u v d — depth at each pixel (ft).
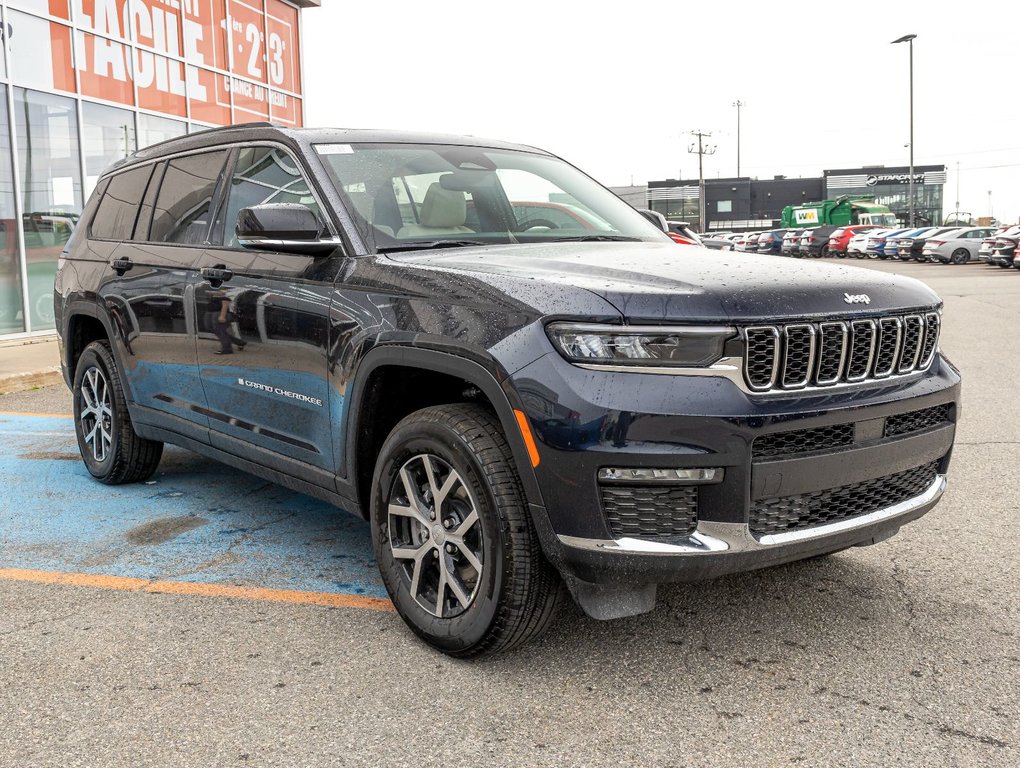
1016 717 8.84
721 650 10.33
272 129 13.30
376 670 9.92
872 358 9.58
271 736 8.61
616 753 8.30
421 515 10.30
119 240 16.58
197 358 13.87
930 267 115.44
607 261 10.36
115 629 11.03
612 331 8.66
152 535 14.58
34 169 39.34
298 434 12.02
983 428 21.52
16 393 28.81
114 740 8.55
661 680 9.65
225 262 13.25
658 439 8.54
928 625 10.95
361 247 11.37
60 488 17.42
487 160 13.79
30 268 39.27
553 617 9.70
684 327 8.63
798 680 9.62
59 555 13.67
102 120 43.42
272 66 58.75
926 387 10.15
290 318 11.81
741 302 8.86
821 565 12.93
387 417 11.19
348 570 13.01
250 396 12.82
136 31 45.62
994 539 13.96
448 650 10.08
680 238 14.24
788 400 8.93
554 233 12.80
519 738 8.56
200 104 51.13
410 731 8.69
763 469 8.81
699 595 11.88
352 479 11.21
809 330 9.07
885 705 9.10
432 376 10.79
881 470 9.70
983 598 11.74
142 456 16.89
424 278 10.28
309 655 10.29
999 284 76.33
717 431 8.59
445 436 9.77
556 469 8.78
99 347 16.96
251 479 17.98
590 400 8.61
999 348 35.60
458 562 10.15
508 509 9.29
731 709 9.06
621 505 8.73
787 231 178.09
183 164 15.43
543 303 9.07
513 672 9.84
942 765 8.05
